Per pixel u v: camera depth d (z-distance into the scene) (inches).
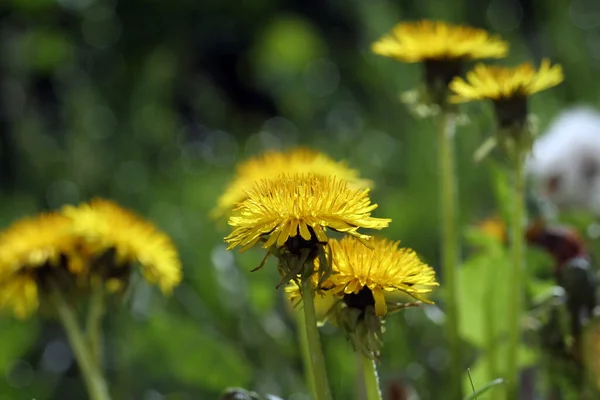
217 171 100.7
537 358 56.1
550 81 53.1
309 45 128.3
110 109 109.5
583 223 60.9
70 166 93.0
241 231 48.9
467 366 60.0
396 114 98.4
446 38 54.2
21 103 103.7
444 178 56.2
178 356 59.7
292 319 61.7
